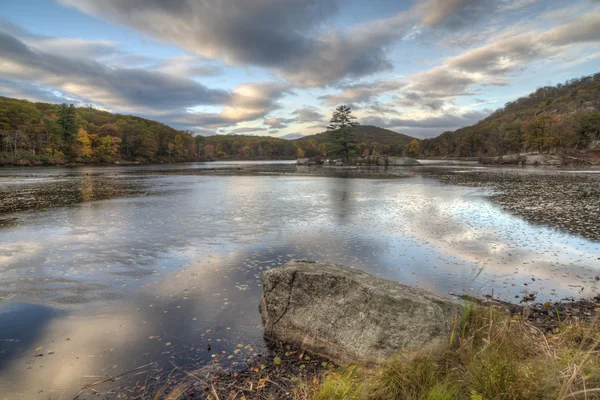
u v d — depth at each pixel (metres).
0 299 6.36
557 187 27.44
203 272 7.82
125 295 6.55
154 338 4.99
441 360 3.80
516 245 10.16
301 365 4.46
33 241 10.70
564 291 6.80
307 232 11.89
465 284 7.13
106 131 120.06
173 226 12.92
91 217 14.87
